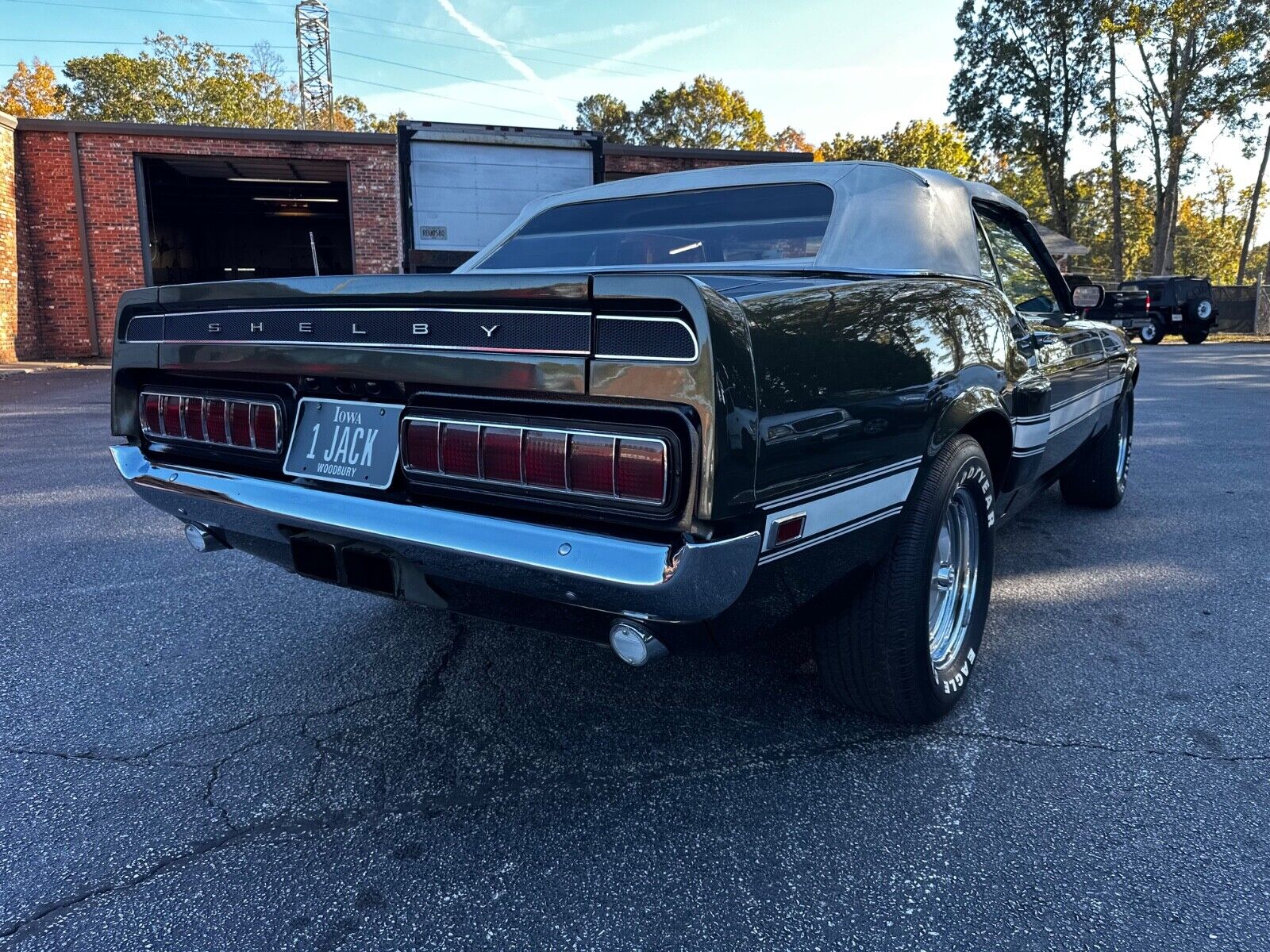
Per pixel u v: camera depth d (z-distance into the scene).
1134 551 4.13
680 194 2.89
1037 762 2.27
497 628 3.23
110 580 3.81
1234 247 71.69
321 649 3.05
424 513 1.87
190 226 26.75
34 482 5.84
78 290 16.80
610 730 2.47
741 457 1.59
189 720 2.54
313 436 2.13
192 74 56.91
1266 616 3.30
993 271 3.03
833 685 2.39
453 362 1.80
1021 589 3.62
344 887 1.81
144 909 1.74
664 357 1.57
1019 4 36.16
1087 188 39.53
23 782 2.21
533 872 1.85
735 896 1.77
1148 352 19.67
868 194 2.60
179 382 2.45
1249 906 1.72
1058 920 1.69
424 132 12.07
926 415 2.16
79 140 16.34
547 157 12.58
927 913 1.71
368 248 17.78
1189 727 2.46
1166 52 33.41
